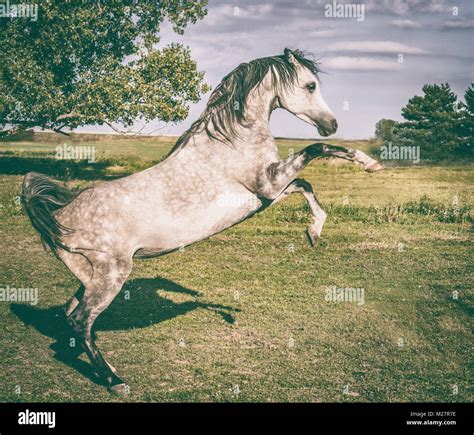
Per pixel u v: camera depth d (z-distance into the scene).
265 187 7.86
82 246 7.65
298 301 10.93
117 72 31.05
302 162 7.82
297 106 8.22
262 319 10.01
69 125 32.25
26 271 12.80
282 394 7.36
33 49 31.67
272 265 13.38
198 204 7.80
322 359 8.43
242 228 17.31
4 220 17.97
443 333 9.47
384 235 16.55
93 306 7.60
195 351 8.69
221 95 8.03
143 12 32.62
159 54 31.14
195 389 7.50
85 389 7.57
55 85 31.48
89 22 31.67
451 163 42.34
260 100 8.09
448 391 7.48
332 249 14.86
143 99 30.69
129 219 7.64
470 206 21.14
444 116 44.00
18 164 33.06
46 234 7.74
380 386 7.60
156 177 7.80
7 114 30.58
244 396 7.29
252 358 8.45
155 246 7.84
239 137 7.90
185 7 31.39
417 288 11.80
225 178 7.89
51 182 8.13
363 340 9.15
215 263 13.49
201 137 7.96
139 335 9.30
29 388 7.55
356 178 30.62
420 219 18.86
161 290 11.54
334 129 8.25
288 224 18.06
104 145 45.44
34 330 9.49
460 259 14.05
